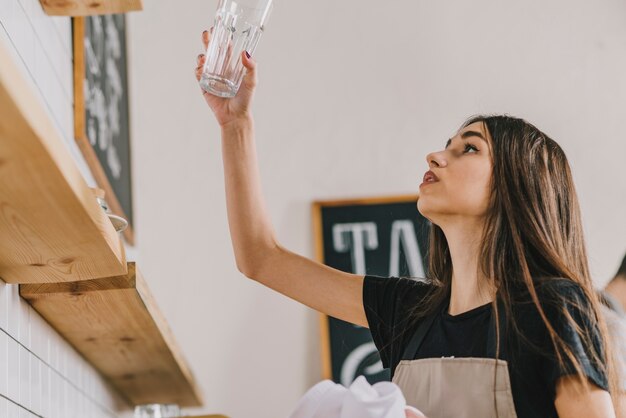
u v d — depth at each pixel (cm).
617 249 407
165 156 409
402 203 409
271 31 427
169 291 395
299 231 405
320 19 430
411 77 425
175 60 420
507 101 425
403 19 432
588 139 422
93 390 287
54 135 132
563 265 157
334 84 423
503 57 430
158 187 405
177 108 415
